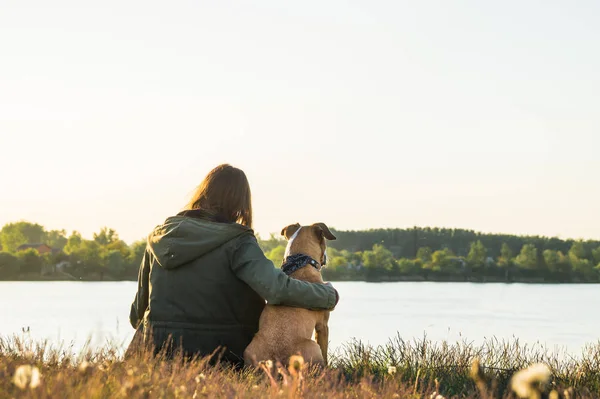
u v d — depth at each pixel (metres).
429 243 199.88
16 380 2.71
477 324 44.59
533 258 187.25
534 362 7.72
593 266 188.75
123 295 88.19
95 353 4.06
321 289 5.41
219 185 5.37
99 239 167.62
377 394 4.08
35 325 36.78
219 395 3.51
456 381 6.50
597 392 6.29
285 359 5.29
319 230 6.44
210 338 5.10
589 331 38.19
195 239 5.07
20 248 175.50
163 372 3.84
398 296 101.56
